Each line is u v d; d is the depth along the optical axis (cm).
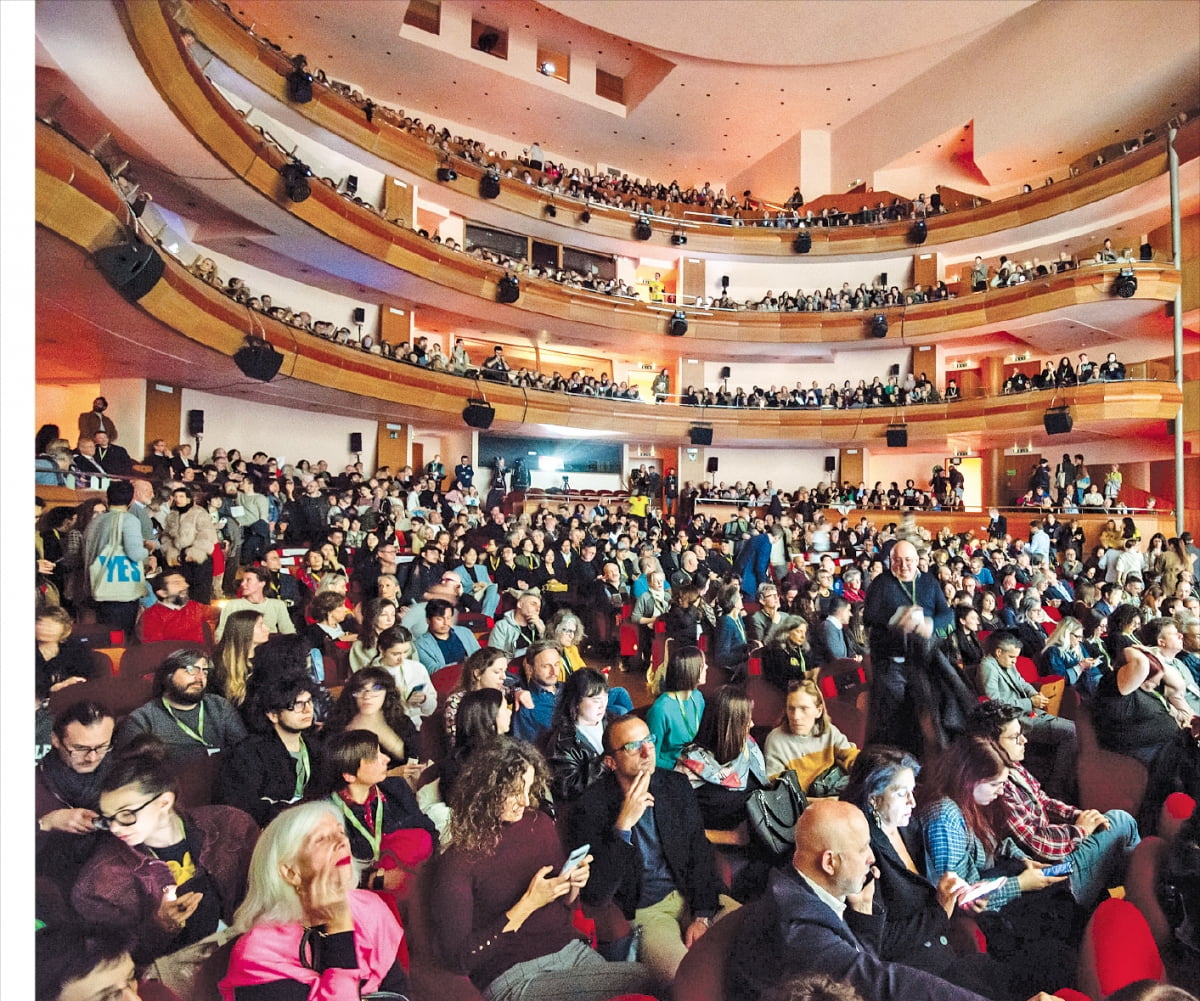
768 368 2180
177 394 1188
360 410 1494
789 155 2194
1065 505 1552
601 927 245
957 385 2078
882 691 367
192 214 1202
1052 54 1602
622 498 1917
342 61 1680
